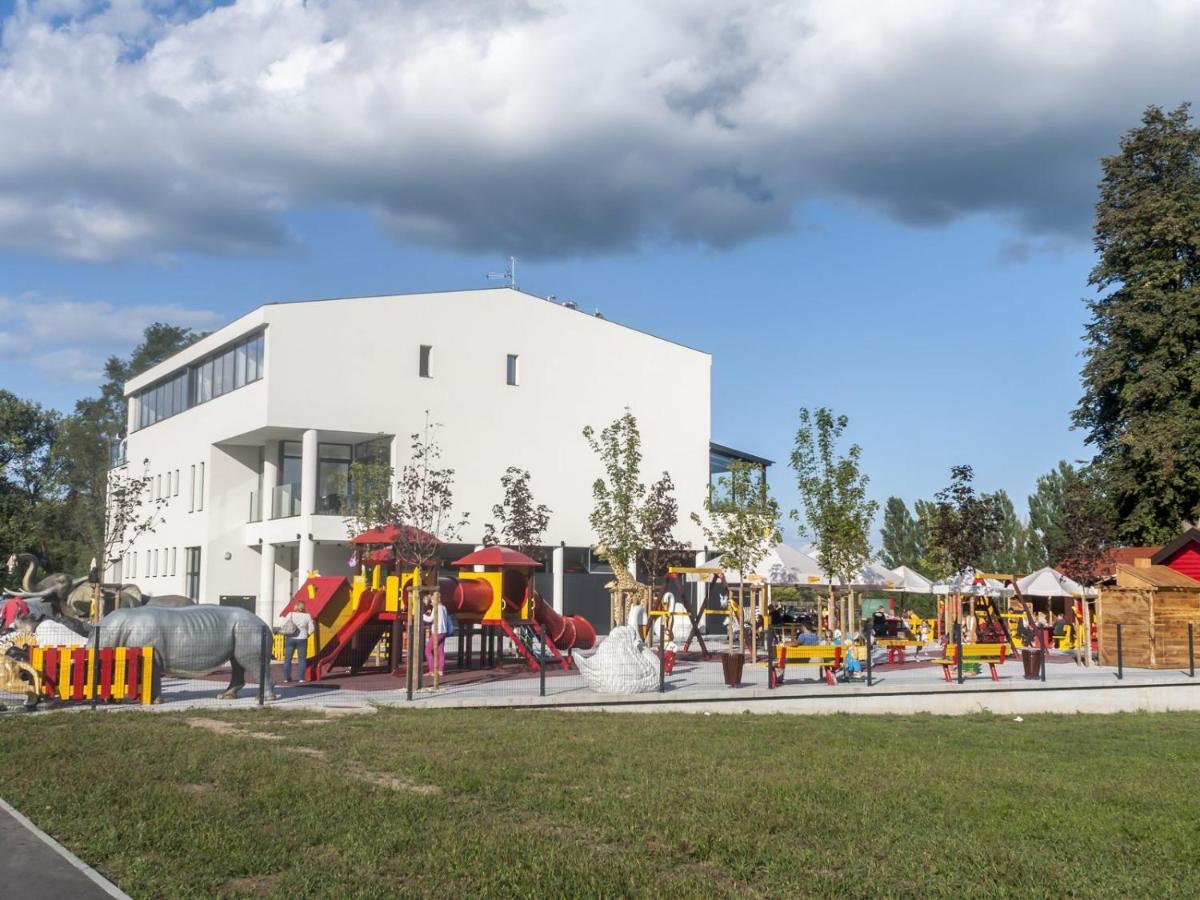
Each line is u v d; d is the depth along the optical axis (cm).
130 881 777
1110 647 3127
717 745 1520
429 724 1644
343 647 2453
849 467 2973
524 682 2356
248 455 4744
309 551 4116
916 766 1391
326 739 1455
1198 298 4431
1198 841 986
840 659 2370
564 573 4838
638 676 2078
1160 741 1847
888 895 782
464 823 968
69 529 6812
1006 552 5462
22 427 6788
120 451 6300
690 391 5159
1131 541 4706
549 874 808
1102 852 934
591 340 4912
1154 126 4731
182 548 4906
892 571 3953
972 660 2453
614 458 3581
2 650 1766
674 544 3934
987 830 1006
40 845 878
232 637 1909
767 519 3020
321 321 4275
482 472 4594
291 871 809
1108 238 4819
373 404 4353
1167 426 4403
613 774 1236
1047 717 2262
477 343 4622
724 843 911
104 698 1825
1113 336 4706
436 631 2177
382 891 762
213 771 1190
